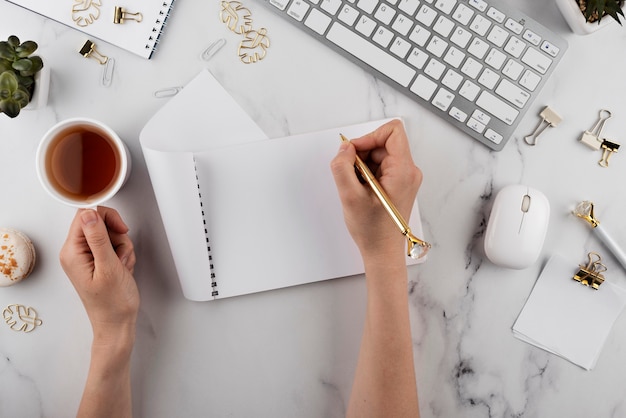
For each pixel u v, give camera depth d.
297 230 0.78
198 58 0.77
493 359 0.80
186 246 0.74
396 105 0.78
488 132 0.76
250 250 0.78
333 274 0.78
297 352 0.80
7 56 0.68
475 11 0.73
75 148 0.72
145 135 0.75
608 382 0.80
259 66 0.77
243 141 0.76
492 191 0.79
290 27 0.77
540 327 0.79
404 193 0.70
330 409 0.81
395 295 0.73
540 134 0.78
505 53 0.74
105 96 0.77
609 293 0.78
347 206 0.69
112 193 0.70
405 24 0.73
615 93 0.77
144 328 0.80
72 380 0.80
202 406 0.81
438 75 0.74
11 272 0.75
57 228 0.78
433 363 0.80
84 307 0.78
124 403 0.76
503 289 0.80
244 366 0.80
